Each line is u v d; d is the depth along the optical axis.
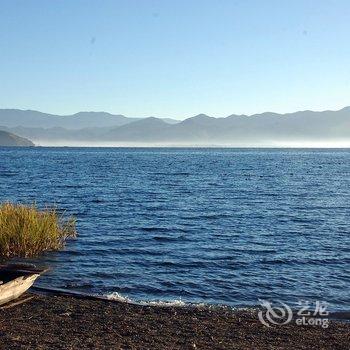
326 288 15.98
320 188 56.66
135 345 9.86
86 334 10.45
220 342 10.45
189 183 60.38
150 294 14.96
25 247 18.73
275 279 16.95
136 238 24.06
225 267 18.58
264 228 28.31
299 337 11.14
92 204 38.06
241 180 67.31
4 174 69.31
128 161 133.12
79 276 16.62
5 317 11.49
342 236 26.00
